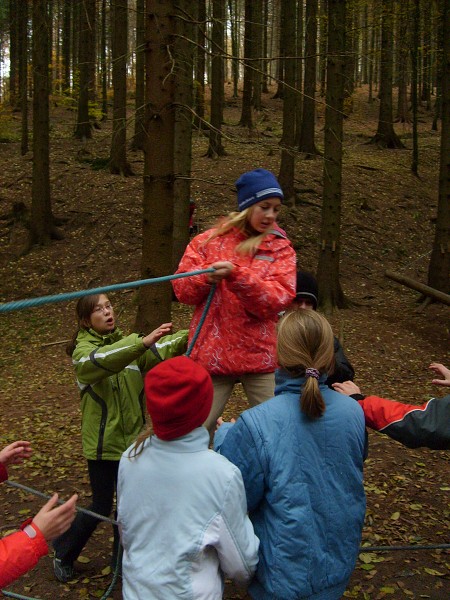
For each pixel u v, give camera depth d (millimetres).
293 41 16234
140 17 16484
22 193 18250
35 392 9156
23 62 23594
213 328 3107
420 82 33375
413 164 21359
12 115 29859
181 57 8109
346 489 2398
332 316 12055
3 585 1948
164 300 5816
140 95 19547
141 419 3600
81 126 23297
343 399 2494
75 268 15125
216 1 12367
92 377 3367
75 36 31766
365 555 4129
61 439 6793
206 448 2254
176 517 2150
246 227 3105
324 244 12406
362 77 49656
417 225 18203
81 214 16703
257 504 2422
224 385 3193
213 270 2713
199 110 23141
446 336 11117
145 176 5707
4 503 5020
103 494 3613
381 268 15773
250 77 25562
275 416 2395
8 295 14469
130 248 15633
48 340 12172
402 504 4934
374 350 10320
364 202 18281
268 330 3123
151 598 2125
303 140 21844
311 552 2307
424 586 3779
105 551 4215
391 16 18719
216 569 2201
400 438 2760
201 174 19203
